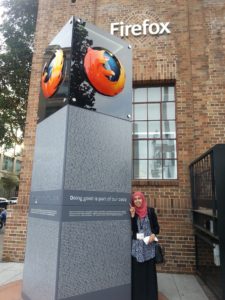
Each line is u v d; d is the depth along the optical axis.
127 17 7.64
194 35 7.31
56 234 3.38
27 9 14.46
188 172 6.48
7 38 14.62
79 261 3.42
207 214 4.61
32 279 3.83
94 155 3.80
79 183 3.59
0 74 14.60
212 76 6.98
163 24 7.40
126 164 4.12
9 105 14.94
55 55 4.22
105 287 3.60
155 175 6.84
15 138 16.11
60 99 3.86
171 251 6.11
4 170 42.44
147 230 4.15
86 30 4.01
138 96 7.31
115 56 4.26
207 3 7.52
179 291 4.87
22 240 6.70
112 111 4.09
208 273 5.46
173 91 7.20
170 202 6.34
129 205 4.05
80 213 3.53
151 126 7.10
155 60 7.22
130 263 3.92
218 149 4.09
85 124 3.78
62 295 3.22
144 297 3.98
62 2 8.09
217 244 4.30
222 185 4.00
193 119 6.78
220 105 6.80
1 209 17.16
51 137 3.96
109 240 3.75
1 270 5.91
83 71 3.87
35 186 4.25
